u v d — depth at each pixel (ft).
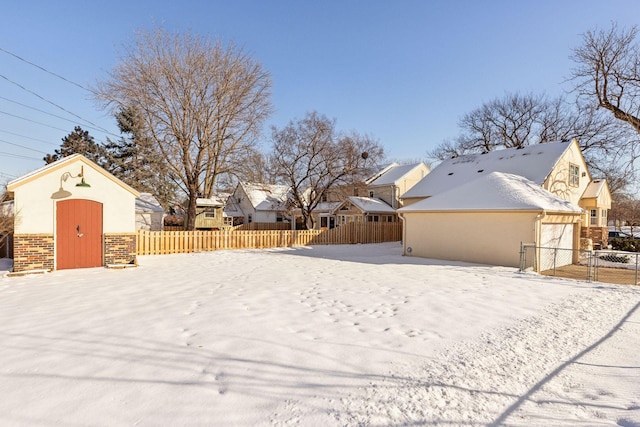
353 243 79.87
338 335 16.33
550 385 11.86
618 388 11.69
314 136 83.97
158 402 10.43
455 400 10.74
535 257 40.40
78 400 10.53
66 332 16.60
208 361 13.28
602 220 73.36
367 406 10.30
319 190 87.92
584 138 94.68
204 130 68.33
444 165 81.82
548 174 59.62
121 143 109.50
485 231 44.47
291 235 70.90
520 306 22.47
